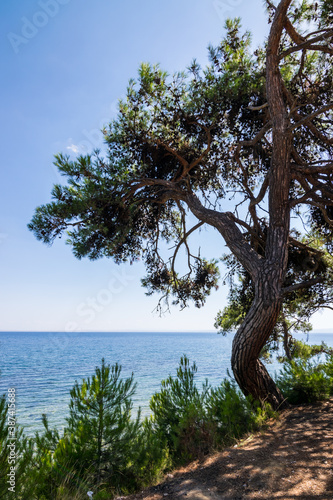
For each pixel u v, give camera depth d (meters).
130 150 8.34
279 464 3.59
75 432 4.48
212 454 4.38
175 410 6.02
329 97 7.50
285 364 7.75
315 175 7.29
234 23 7.65
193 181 9.34
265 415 5.29
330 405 6.00
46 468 3.78
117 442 4.44
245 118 8.16
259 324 5.84
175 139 8.27
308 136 8.12
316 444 4.07
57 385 25.92
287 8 6.25
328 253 8.47
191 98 7.81
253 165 9.18
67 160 6.94
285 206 6.64
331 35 5.77
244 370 6.01
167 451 4.67
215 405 5.45
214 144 8.63
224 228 7.09
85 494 3.70
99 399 4.51
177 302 10.65
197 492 3.15
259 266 6.27
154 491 3.45
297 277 8.85
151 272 10.62
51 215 6.95
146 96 7.75
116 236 7.74
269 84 6.70
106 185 7.08
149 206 9.25
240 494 3.02
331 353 8.98
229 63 7.67
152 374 30.44
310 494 2.88
